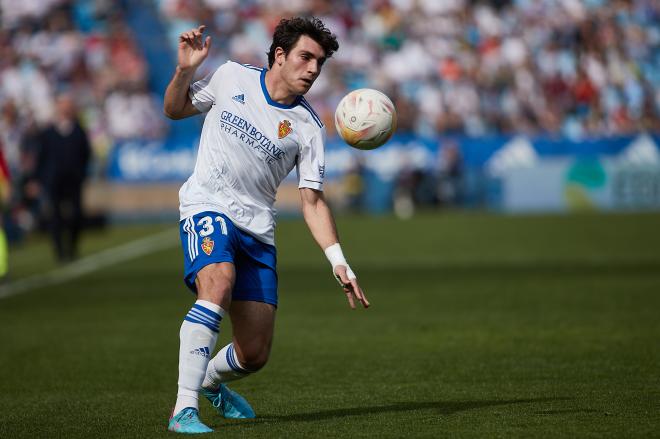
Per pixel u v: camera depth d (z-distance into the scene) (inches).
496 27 4269.2
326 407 840.9
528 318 1406.3
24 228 2999.5
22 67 4119.1
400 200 3646.7
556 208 3656.5
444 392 899.4
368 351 1154.7
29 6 4279.0
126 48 4151.1
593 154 3644.2
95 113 3969.0
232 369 778.8
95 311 1573.6
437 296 1680.6
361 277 1985.7
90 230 3198.8
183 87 772.0
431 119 3978.8
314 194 785.6
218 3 4291.3
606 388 899.4
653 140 3641.7
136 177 3629.4
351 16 4296.3
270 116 770.8
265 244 781.9
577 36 4247.0
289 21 756.0
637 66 4242.1
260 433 728.3
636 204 3629.4
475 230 2938.0
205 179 774.5
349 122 774.5
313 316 1475.1
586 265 2112.5
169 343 1249.4
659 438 689.6
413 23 4286.4
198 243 752.3
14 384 989.2
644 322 1341.0
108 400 896.9
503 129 3971.5
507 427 733.9
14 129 3703.3
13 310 1601.9
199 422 731.4
